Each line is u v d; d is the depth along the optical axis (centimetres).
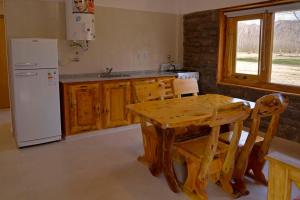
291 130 382
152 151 305
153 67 545
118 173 300
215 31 484
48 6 417
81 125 414
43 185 274
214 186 271
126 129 463
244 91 445
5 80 629
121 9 488
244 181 281
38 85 371
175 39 566
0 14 599
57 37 430
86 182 280
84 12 412
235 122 229
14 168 312
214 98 330
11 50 348
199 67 532
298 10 370
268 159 135
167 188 269
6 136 429
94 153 358
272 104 239
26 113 369
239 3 431
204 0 499
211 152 228
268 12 405
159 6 532
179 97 342
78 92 404
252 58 443
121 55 501
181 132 318
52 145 387
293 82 389
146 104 298
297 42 377
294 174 125
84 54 459
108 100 434
